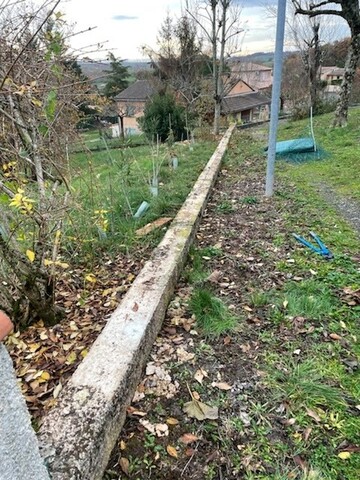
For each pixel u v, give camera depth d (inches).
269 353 81.5
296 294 101.8
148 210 167.0
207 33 484.4
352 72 369.1
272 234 144.0
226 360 79.9
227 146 336.8
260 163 278.8
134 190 192.5
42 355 82.6
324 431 63.5
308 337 86.0
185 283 109.8
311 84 646.5
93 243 128.4
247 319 93.1
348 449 60.1
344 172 230.8
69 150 132.8
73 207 99.6
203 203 165.8
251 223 156.6
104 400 59.6
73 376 64.7
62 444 52.4
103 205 154.9
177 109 550.9
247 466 58.4
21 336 88.5
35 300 87.8
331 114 564.7
